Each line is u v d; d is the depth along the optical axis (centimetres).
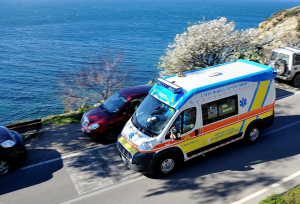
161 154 771
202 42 1658
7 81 5391
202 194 719
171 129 752
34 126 1071
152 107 840
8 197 743
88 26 13650
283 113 1200
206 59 1723
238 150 929
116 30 12044
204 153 897
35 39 10106
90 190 763
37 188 778
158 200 706
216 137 857
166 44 8388
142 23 14600
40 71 6009
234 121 880
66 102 1841
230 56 1753
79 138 1073
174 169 820
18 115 3819
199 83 827
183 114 779
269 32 3139
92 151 974
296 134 1012
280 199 647
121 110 1038
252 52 1700
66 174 841
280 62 1485
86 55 7238
